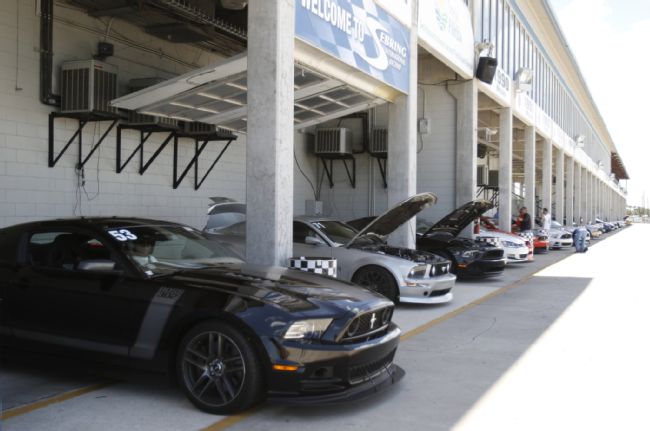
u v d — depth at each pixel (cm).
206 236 591
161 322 431
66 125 1000
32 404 437
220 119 1128
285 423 410
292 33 780
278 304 415
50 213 972
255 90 757
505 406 458
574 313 884
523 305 957
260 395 408
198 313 418
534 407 456
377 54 1073
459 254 1233
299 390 401
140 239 502
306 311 415
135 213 1146
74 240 511
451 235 1311
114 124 1047
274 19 749
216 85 931
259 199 751
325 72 946
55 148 980
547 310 909
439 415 435
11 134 907
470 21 1664
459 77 1706
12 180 910
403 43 1200
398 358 602
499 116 2266
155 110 1029
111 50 1050
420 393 487
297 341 401
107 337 454
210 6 1051
